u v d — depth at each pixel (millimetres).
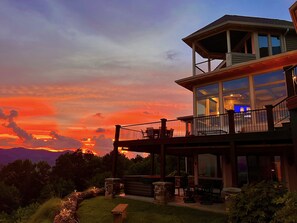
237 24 14023
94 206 10938
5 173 67562
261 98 12281
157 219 8453
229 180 12562
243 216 5934
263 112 11922
